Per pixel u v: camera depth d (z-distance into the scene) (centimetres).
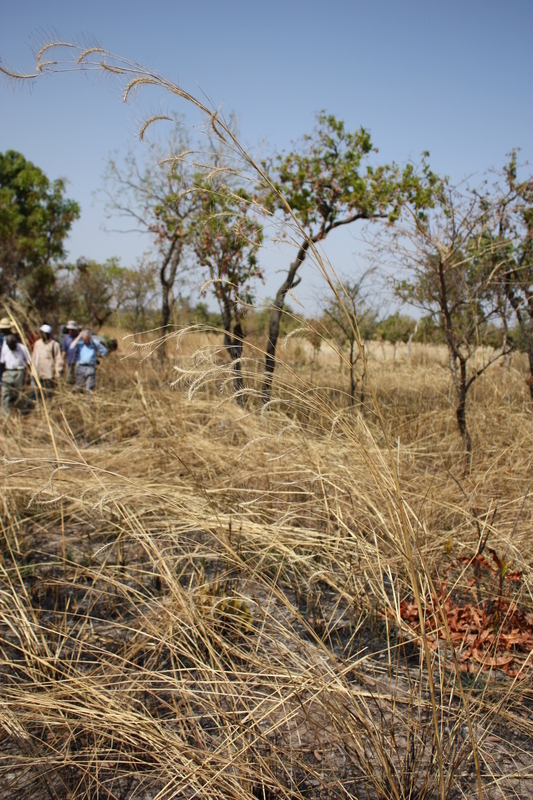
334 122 842
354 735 230
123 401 917
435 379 920
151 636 296
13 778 233
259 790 227
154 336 1226
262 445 548
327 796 224
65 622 333
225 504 481
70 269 2280
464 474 553
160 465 597
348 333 848
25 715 254
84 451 655
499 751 249
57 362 1002
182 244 1135
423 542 402
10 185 2927
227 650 299
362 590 359
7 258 2177
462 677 296
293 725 262
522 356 930
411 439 669
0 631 337
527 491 476
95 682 272
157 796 216
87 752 242
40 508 495
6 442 633
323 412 248
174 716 266
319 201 860
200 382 253
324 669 288
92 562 422
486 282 625
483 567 386
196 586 362
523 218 657
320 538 429
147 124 221
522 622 322
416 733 246
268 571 407
